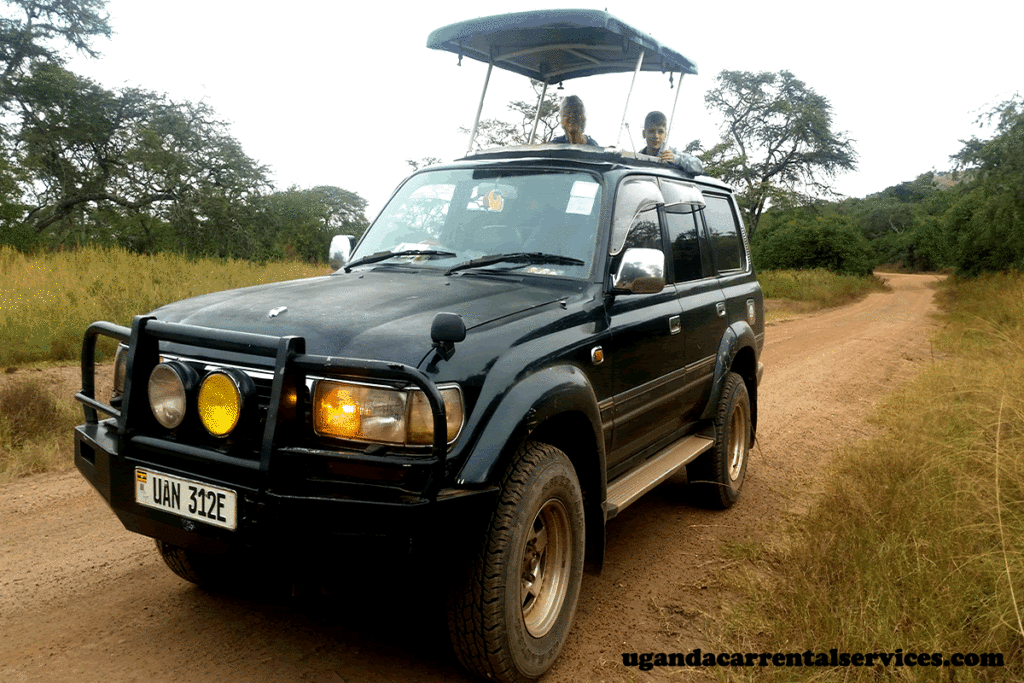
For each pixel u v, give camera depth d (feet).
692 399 15.10
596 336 10.87
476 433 8.42
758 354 18.71
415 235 13.09
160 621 10.60
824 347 47.67
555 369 9.72
